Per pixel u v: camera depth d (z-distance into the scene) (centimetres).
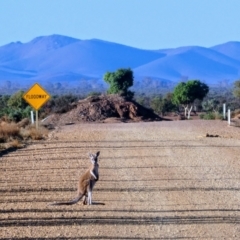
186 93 17188
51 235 2539
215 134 7131
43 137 6875
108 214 2917
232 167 4447
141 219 2816
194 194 3403
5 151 5531
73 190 3553
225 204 3138
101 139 6712
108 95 13725
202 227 2664
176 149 5634
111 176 4031
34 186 3684
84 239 2472
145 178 3953
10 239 2469
